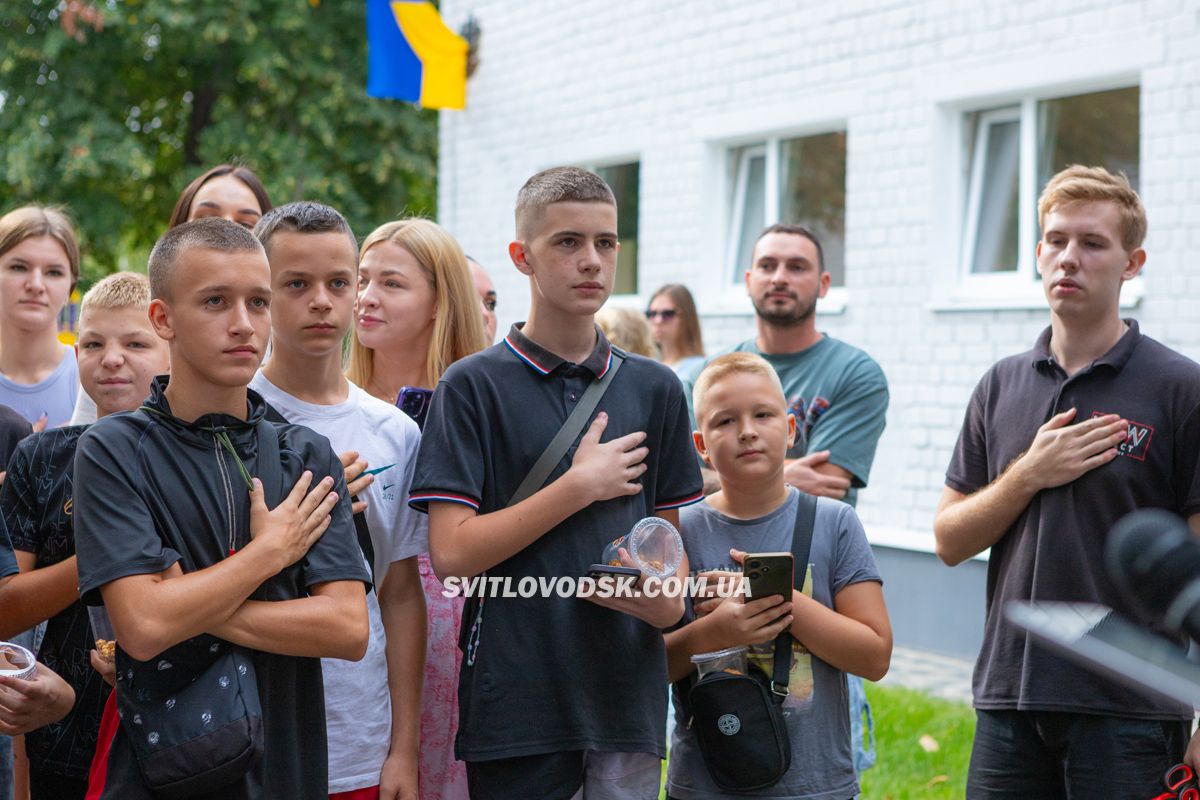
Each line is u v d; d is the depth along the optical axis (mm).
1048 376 3111
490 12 10406
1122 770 2838
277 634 2270
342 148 16516
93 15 15117
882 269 7480
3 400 3988
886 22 7395
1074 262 2986
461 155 10727
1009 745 3041
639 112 9133
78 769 2842
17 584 2707
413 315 3551
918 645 7113
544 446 2676
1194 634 1433
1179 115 6047
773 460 3098
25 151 15344
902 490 7355
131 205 18734
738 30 8344
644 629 2711
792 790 2916
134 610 2152
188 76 17703
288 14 15859
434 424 2688
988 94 6852
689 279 8805
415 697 2875
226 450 2346
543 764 2590
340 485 2475
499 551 2564
